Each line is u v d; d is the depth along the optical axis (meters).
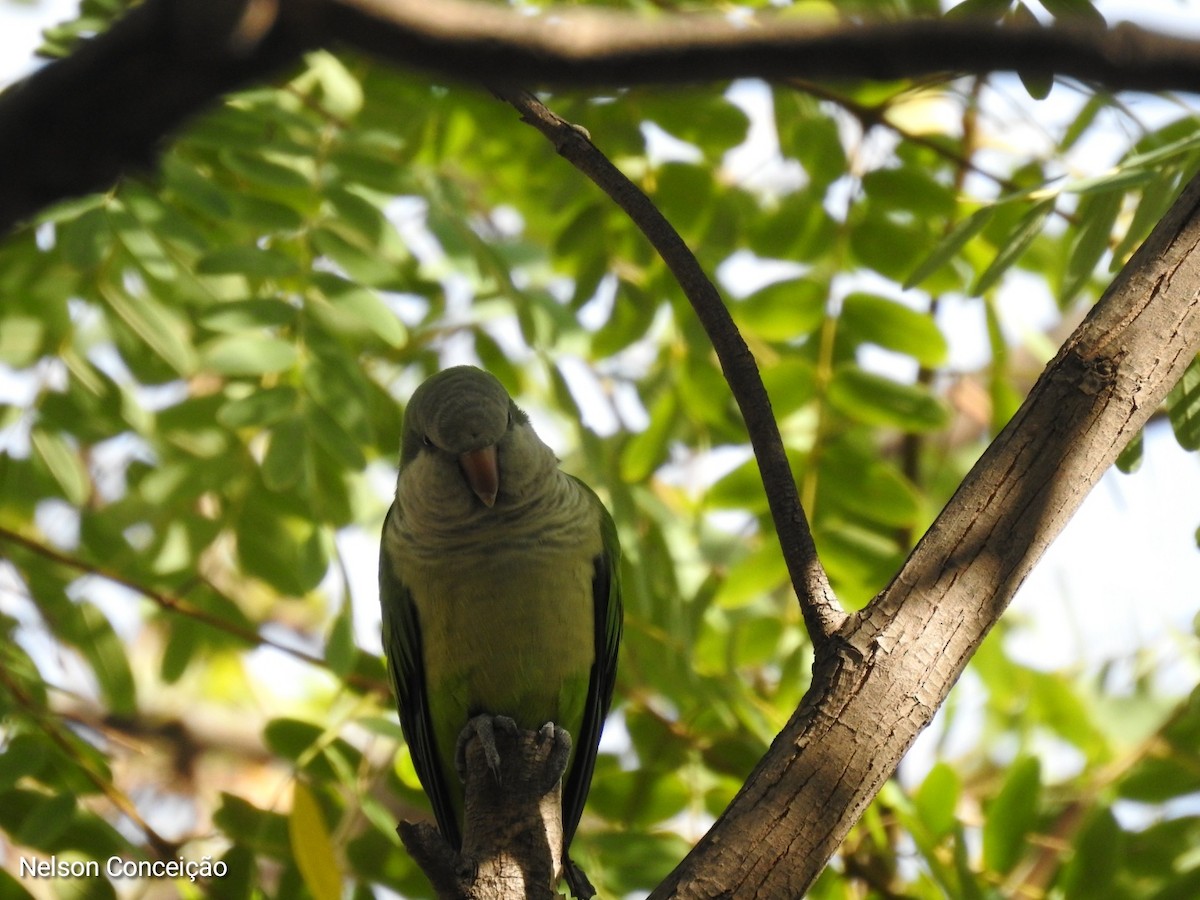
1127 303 5.76
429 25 2.47
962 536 5.59
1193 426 7.59
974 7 7.58
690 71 2.60
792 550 5.83
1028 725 12.15
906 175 11.04
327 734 10.05
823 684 5.47
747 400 6.09
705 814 11.13
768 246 11.46
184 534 11.55
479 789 7.25
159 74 2.40
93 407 10.84
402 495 9.56
